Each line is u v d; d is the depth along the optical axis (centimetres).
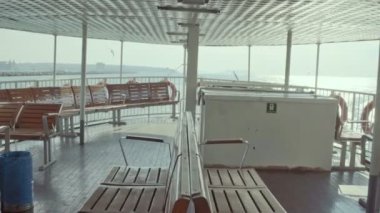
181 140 252
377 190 347
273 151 504
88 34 937
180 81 1193
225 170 361
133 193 279
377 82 340
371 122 557
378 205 352
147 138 357
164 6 465
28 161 358
